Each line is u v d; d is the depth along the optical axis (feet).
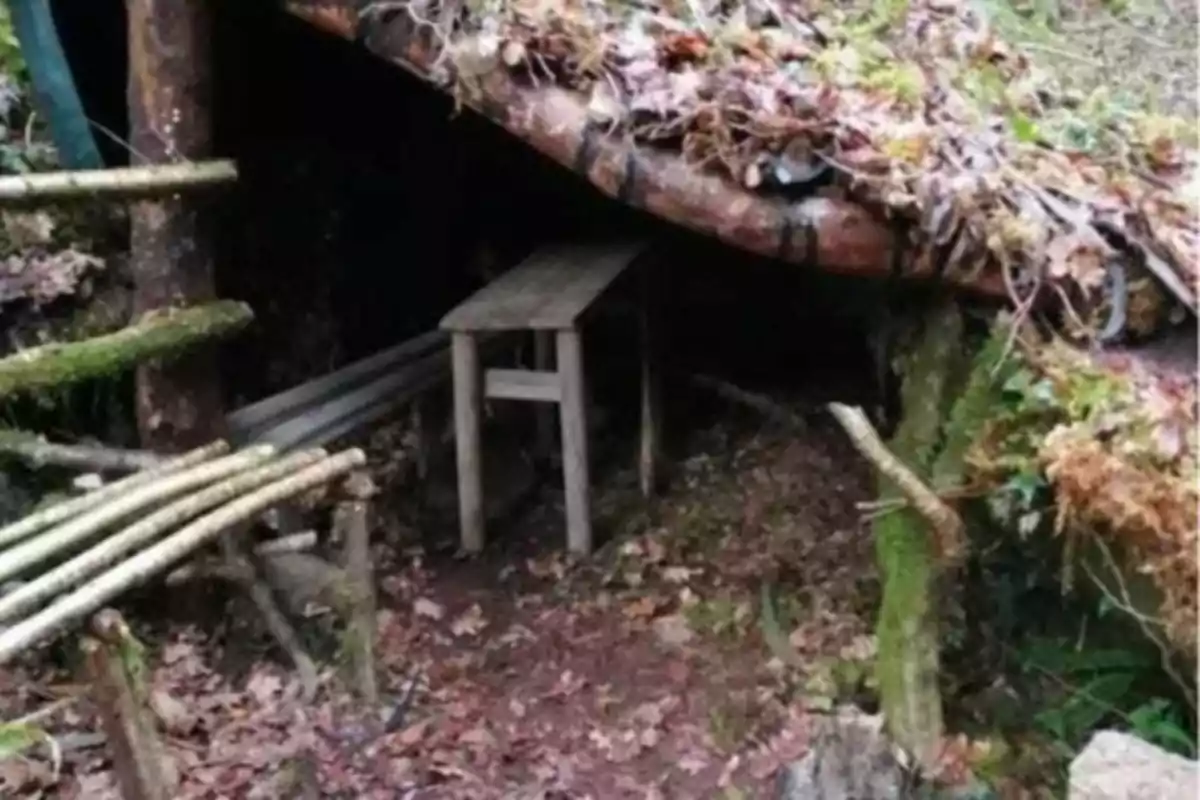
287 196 17.90
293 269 18.11
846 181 11.47
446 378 17.01
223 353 17.16
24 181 11.57
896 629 11.61
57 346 12.54
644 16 13.67
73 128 13.56
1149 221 11.56
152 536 10.70
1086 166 12.77
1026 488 10.61
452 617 14.89
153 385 13.73
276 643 13.64
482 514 16.21
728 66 12.92
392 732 12.48
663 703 13.09
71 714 12.08
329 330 18.61
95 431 14.98
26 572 10.39
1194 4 22.67
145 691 11.78
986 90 15.69
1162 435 10.01
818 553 15.66
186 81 13.42
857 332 19.97
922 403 11.98
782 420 18.79
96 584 9.72
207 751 11.94
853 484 16.92
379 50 12.71
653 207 11.93
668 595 15.17
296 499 12.38
